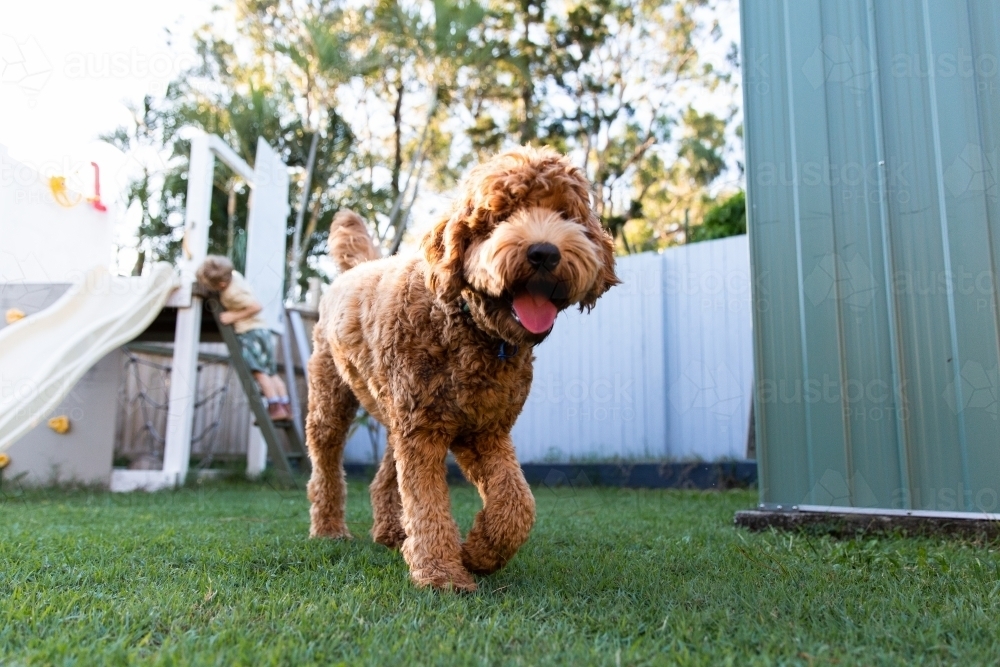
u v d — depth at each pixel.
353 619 1.74
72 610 1.82
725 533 3.31
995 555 2.62
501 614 1.84
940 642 1.58
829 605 1.90
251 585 2.13
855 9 3.50
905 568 2.40
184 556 2.59
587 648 1.56
